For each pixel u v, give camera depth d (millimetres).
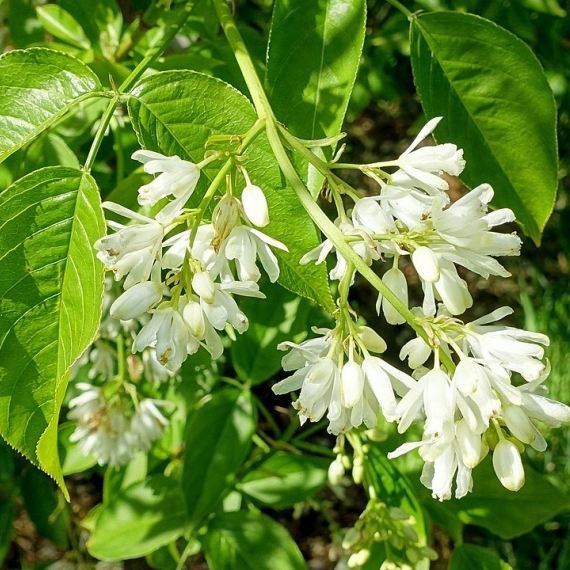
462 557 372
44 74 212
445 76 277
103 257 191
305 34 244
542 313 689
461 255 196
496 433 196
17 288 195
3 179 326
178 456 439
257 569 367
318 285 214
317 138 241
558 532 628
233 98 210
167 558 446
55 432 193
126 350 406
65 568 594
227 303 198
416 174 204
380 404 191
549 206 286
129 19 409
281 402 590
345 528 656
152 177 296
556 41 578
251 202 193
